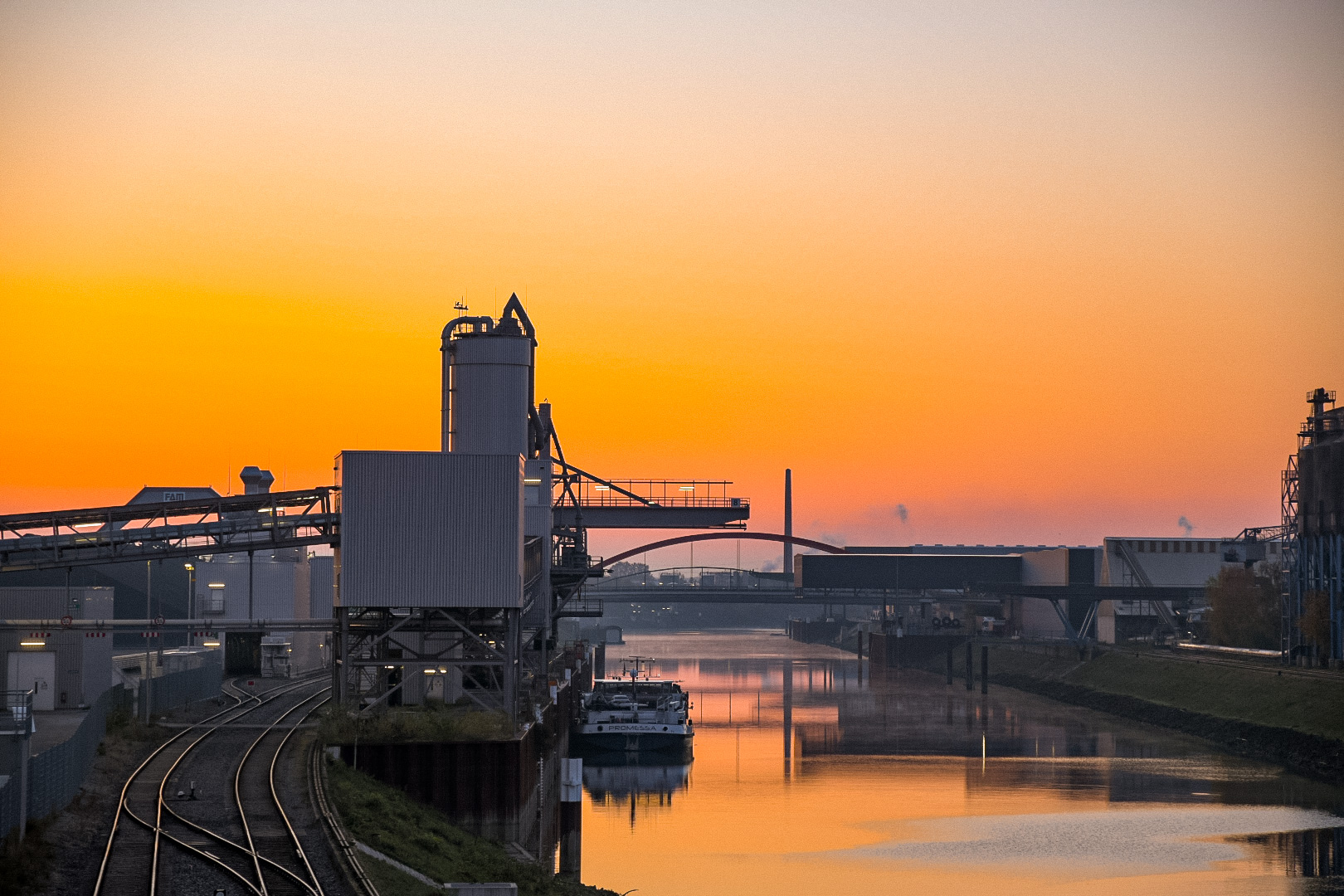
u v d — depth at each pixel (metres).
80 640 84.06
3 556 82.06
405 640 89.38
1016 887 77.00
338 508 80.56
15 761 48.59
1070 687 192.50
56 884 43.66
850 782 112.12
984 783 111.81
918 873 79.88
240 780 61.69
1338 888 76.88
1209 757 128.25
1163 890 76.38
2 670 83.62
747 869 80.56
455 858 58.34
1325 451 162.50
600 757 125.75
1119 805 101.62
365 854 50.44
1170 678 169.25
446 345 112.50
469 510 78.75
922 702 188.38
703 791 107.38
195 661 116.69
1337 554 158.75
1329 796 105.25
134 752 70.56
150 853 47.84
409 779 70.56
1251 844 87.81
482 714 76.12
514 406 111.06
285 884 44.44
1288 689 141.88
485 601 78.38
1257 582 191.25
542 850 85.19
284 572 133.75
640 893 75.12
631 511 159.12
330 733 70.88
